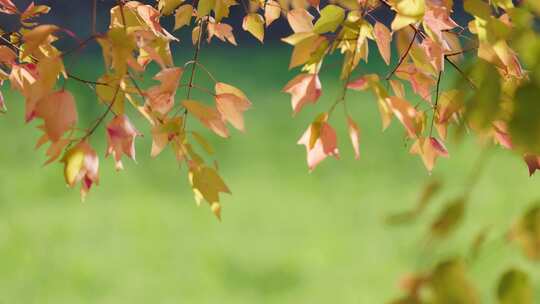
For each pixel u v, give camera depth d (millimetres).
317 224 10016
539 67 863
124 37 1516
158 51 1976
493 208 10133
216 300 7965
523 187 10727
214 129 1861
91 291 8148
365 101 15281
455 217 911
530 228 939
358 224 9992
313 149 1556
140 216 10211
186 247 9312
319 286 8234
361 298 7883
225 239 9539
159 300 7945
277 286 8312
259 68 17703
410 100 12352
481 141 1021
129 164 12164
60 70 1479
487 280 6488
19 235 9477
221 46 19094
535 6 906
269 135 13812
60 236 9500
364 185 11516
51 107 1457
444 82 10133
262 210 10531
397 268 8523
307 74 1573
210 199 1822
